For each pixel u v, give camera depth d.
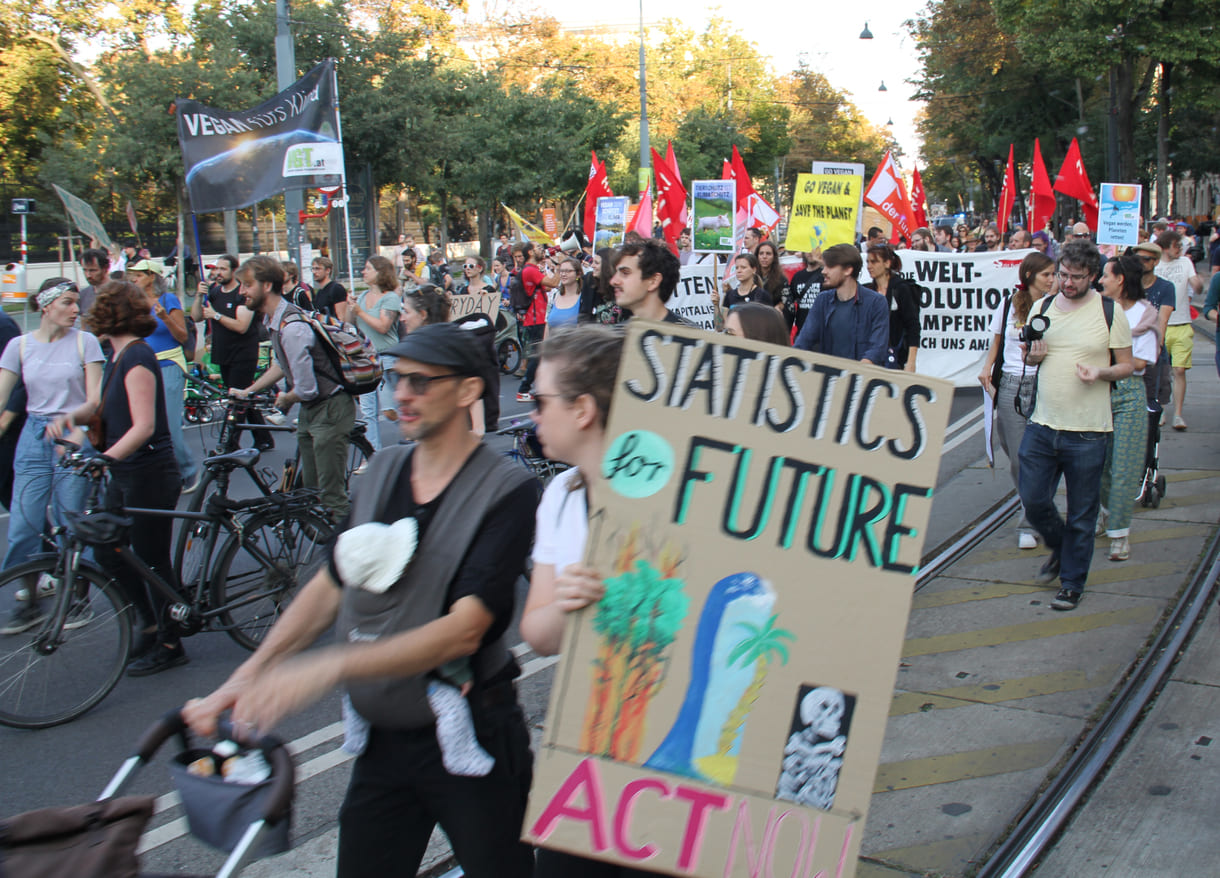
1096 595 5.73
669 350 2.13
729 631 2.10
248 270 6.50
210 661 5.35
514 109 35.59
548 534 2.36
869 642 2.10
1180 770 3.86
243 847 2.12
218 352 11.00
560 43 53.00
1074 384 5.49
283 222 39.00
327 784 4.02
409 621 2.35
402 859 2.48
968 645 5.15
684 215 16.19
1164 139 36.91
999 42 42.09
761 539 2.11
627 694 2.10
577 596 2.10
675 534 2.11
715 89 64.69
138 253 18.78
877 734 2.09
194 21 30.45
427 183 34.78
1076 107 43.56
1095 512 5.54
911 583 2.10
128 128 27.47
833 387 2.12
